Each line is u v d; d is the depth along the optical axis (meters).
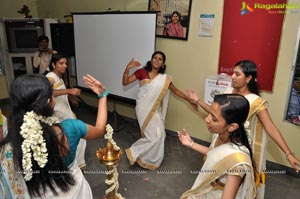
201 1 2.77
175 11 2.97
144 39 3.10
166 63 3.23
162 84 2.58
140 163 2.62
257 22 2.43
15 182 1.02
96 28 3.57
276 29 2.34
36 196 1.02
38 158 0.93
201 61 2.93
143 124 2.61
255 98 1.66
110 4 3.69
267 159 2.70
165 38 3.16
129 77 2.67
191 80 3.07
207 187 1.19
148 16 2.99
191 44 2.96
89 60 3.82
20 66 4.70
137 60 3.24
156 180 2.45
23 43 4.55
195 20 2.86
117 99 3.61
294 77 2.34
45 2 4.82
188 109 3.21
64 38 4.06
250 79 1.73
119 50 3.39
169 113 3.41
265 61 2.46
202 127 3.14
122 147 3.10
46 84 0.98
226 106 1.07
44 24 4.55
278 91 2.47
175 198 2.19
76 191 1.12
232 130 1.11
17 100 0.95
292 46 2.29
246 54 2.56
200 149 1.43
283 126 2.51
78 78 4.11
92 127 1.15
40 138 0.94
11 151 0.97
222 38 2.68
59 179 1.04
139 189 2.31
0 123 1.12
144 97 2.61
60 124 1.04
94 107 4.41
